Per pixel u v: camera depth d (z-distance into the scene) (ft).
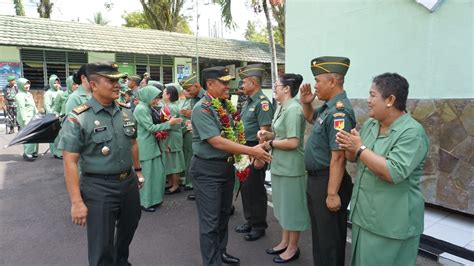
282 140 10.25
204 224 9.48
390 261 6.89
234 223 13.88
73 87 22.57
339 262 8.70
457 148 12.17
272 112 12.17
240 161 10.11
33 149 25.18
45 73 44.52
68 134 7.79
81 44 45.34
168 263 10.66
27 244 11.96
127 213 8.88
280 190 10.55
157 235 12.65
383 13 13.79
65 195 17.33
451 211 13.29
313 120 10.40
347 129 7.75
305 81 17.61
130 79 20.61
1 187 18.66
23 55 42.86
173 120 15.10
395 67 13.65
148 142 14.78
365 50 14.60
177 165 17.24
